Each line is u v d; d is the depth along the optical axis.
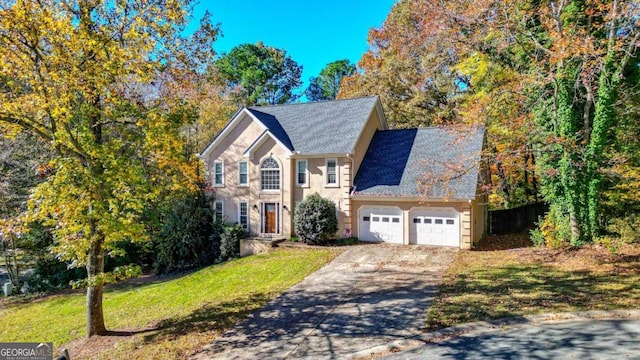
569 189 15.89
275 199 23.28
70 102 9.72
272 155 23.34
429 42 25.95
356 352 8.20
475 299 10.84
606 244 15.00
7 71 8.68
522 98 16.86
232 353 8.62
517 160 19.42
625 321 8.78
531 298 10.56
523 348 7.78
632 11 13.57
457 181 19.30
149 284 19.53
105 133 11.18
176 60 10.88
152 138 10.67
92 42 9.03
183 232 22.84
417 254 17.61
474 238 19.50
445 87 29.69
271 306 11.79
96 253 11.10
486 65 21.20
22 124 9.50
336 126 23.55
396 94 32.75
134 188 10.80
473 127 16.61
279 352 8.48
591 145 15.34
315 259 17.62
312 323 10.10
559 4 15.41
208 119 31.69
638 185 15.30
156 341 9.89
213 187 25.20
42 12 8.63
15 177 18.88
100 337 10.91
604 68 14.43
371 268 15.55
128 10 10.01
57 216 9.91
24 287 20.39
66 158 9.72
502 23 15.76
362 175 22.17
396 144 23.50
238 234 22.84
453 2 18.12
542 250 16.61
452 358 7.57
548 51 14.77
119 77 10.19
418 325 9.38
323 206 20.92
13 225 9.64
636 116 17.00
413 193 19.55
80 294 18.61
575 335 8.23
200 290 15.54
